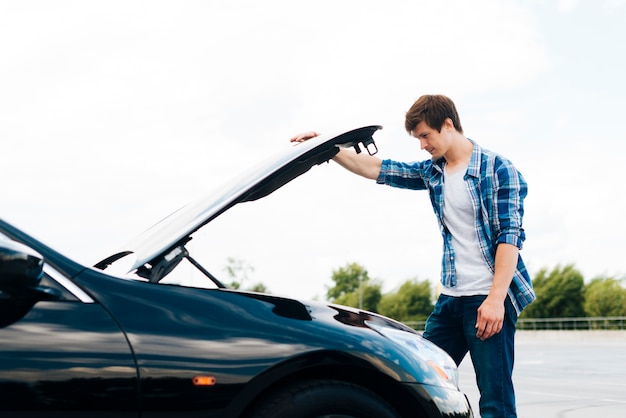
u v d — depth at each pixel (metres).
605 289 51.31
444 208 3.71
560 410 7.75
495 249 3.63
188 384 2.32
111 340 2.30
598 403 8.41
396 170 3.92
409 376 2.56
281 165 2.95
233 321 2.44
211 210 2.79
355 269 97.50
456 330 3.77
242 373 2.36
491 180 3.63
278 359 2.39
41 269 2.21
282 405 2.41
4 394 2.17
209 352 2.36
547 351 23.17
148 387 2.29
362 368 2.49
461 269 3.66
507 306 3.60
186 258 3.06
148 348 2.32
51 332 2.26
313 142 3.10
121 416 2.26
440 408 2.58
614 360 17.75
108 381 2.26
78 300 2.35
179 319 2.40
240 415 2.41
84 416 2.23
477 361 3.60
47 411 2.20
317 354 2.44
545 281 55.25
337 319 2.61
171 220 3.07
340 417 2.46
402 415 2.62
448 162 3.74
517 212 3.59
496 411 3.55
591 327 46.19
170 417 2.30
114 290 2.40
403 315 77.69
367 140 3.33
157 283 2.48
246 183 2.90
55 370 2.22
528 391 9.90
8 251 2.12
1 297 2.26
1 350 2.20
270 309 2.52
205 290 2.51
